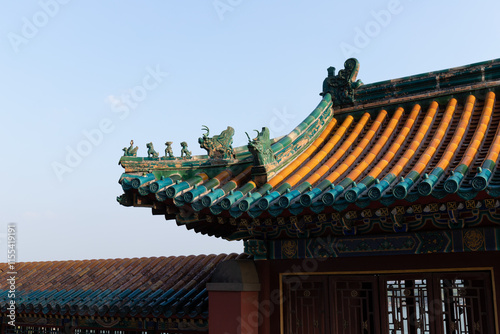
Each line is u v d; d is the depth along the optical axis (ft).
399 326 30.78
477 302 29.12
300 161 35.99
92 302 45.01
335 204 26.94
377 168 30.78
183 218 33.01
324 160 35.78
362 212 27.50
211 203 29.86
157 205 31.99
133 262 54.85
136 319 44.52
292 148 36.32
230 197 29.84
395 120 38.01
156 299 42.75
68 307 45.34
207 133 35.88
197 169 35.24
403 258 31.17
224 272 34.32
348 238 32.78
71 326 48.24
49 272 57.67
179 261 51.83
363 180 28.81
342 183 29.40
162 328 43.06
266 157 33.35
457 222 28.43
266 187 32.07
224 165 35.22
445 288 30.09
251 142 32.73
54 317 48.98
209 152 35.73
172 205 31.73
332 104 41.83
